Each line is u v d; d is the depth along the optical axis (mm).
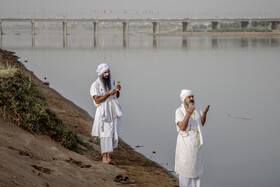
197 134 7488
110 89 9008
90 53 65562
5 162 6312
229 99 22125
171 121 16312
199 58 55500
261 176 10117
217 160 11547
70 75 32156
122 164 9664
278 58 54969
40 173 6703
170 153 11766
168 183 8625
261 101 21578
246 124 16250
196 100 21797
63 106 16125
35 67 37281
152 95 22891
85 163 8570
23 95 9836
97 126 9086
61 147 9062
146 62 48719
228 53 66312
